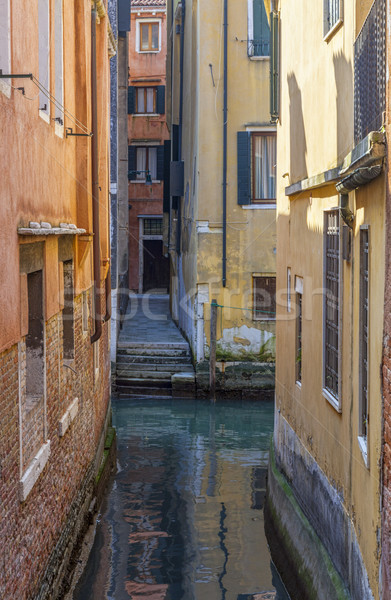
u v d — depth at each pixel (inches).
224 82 646.5
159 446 520.7
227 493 418.3
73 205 335.6
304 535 291.1
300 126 334.6
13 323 203.5
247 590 296.7
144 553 332.5
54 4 291.4
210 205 658.8
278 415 387.2
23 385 222.8
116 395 685.9
